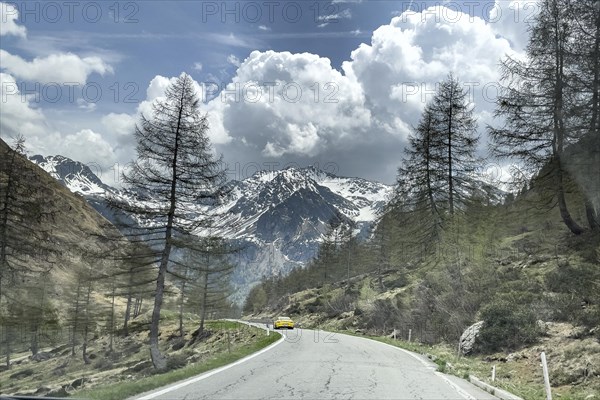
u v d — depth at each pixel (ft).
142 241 83.97
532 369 49.85
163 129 85.35
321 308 233.76
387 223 187.21
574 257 79.82
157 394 33.14
